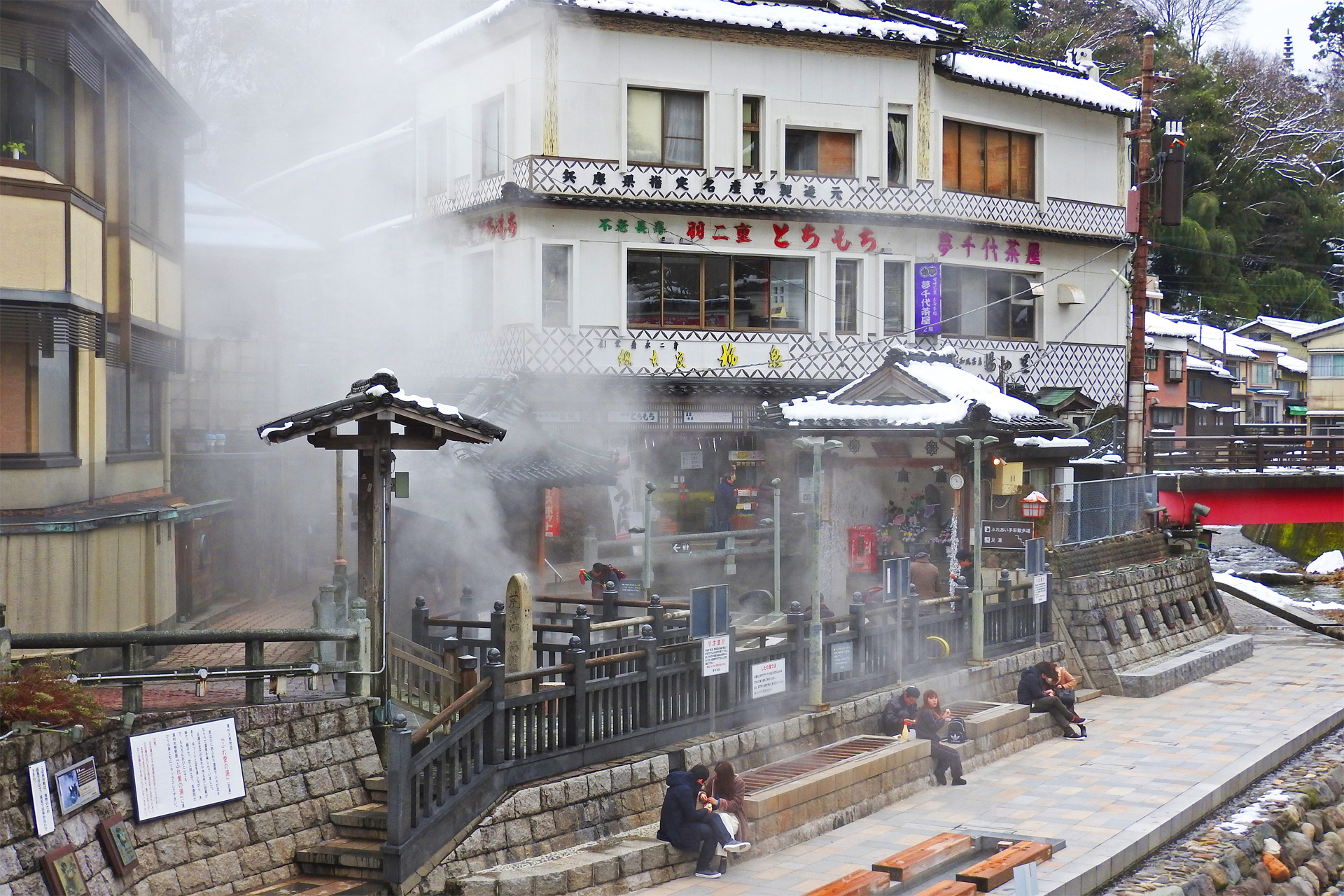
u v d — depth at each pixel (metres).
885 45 31.02
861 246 31.20
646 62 28.80
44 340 14.91
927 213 31.89
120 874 10.42
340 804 12.40
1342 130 69.88
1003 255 33.81
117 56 16.58
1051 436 28.66
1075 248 35.41
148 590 17.19
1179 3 73.31
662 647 15.16
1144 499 31.08
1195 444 38.97
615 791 13.96
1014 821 16.02
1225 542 56.09
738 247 29.75
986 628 22.25
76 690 10.51
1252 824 17.06
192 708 11.70
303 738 12.27
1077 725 21.06
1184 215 65.62
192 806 11.20
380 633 12.98
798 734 16.78
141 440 19.11
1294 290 69.25
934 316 31.72
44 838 9.90
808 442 17.38
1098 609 25.05
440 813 12.04
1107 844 15.07
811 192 30.34
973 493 23.30
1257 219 69.19
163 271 19.48
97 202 16.52
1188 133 65.12
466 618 18.12
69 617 14.84
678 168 28.98
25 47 14.62
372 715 12.95
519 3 27.67
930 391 22.39
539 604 21.81
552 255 28.41
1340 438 38.72
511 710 13.21
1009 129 33.97
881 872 13.33
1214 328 64.50
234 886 11.33
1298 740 21.03
